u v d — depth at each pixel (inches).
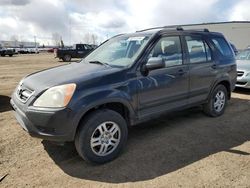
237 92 340.8
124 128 158.7
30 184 133.3
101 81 149.9
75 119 138.7
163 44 181.6
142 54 168.2
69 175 141.3
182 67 190.9
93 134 146.7
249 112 249.1
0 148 170.6
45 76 158.7
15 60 1120.8
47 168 148.3
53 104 137.3
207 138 187.3
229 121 222.4
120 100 154.5
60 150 168.9
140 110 168.2
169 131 199.9
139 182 134.4
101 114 147.6
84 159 148.5
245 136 191.2
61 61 1040.8
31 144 176.9
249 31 1169.4
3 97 315.6
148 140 183.9
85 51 1071.6
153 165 150.8
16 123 215.5
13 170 145.8
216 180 135.0
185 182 133.6
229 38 1219.9
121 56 178.7
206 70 210.4
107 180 136.6
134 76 162.4
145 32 190.9
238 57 374.6
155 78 172.6
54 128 137.3
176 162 153.7
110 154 154.6
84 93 141.9
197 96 207.3
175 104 190.1
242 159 156.4
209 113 228.2
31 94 144.8
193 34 207.6
